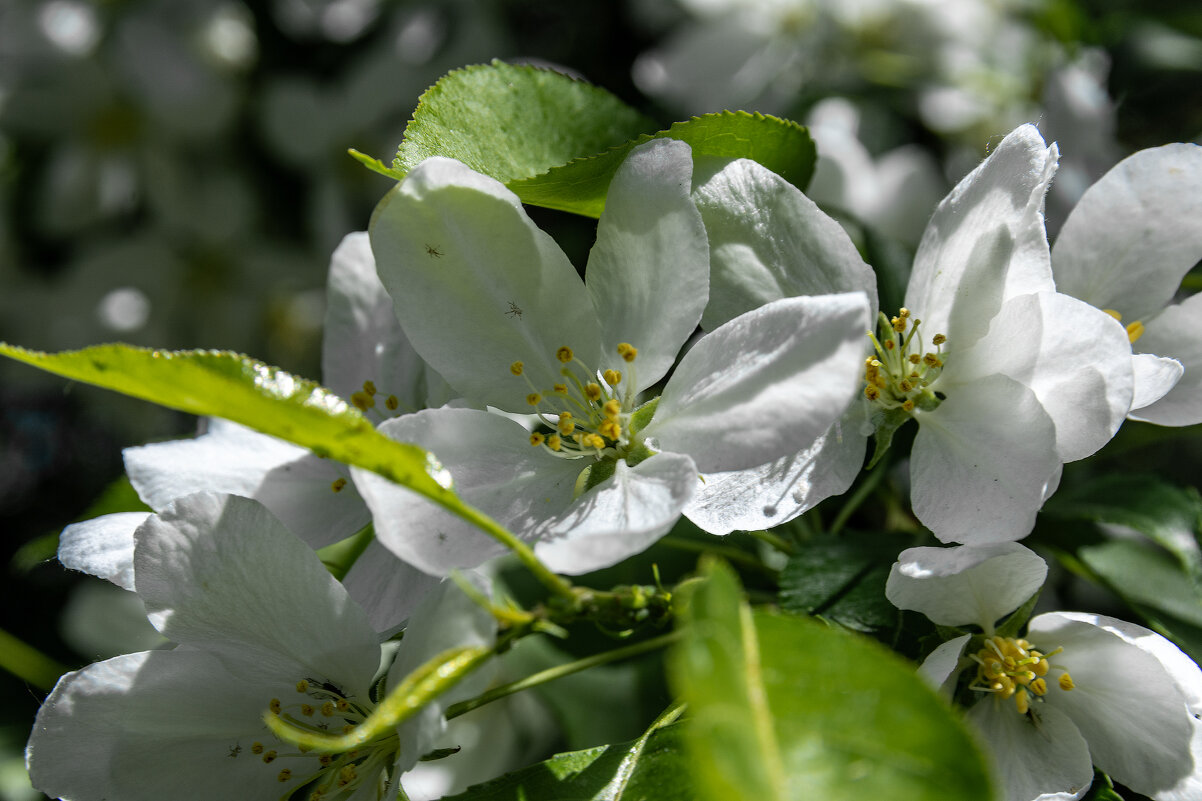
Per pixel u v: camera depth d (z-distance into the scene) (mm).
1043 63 373
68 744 241
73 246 370
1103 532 273
